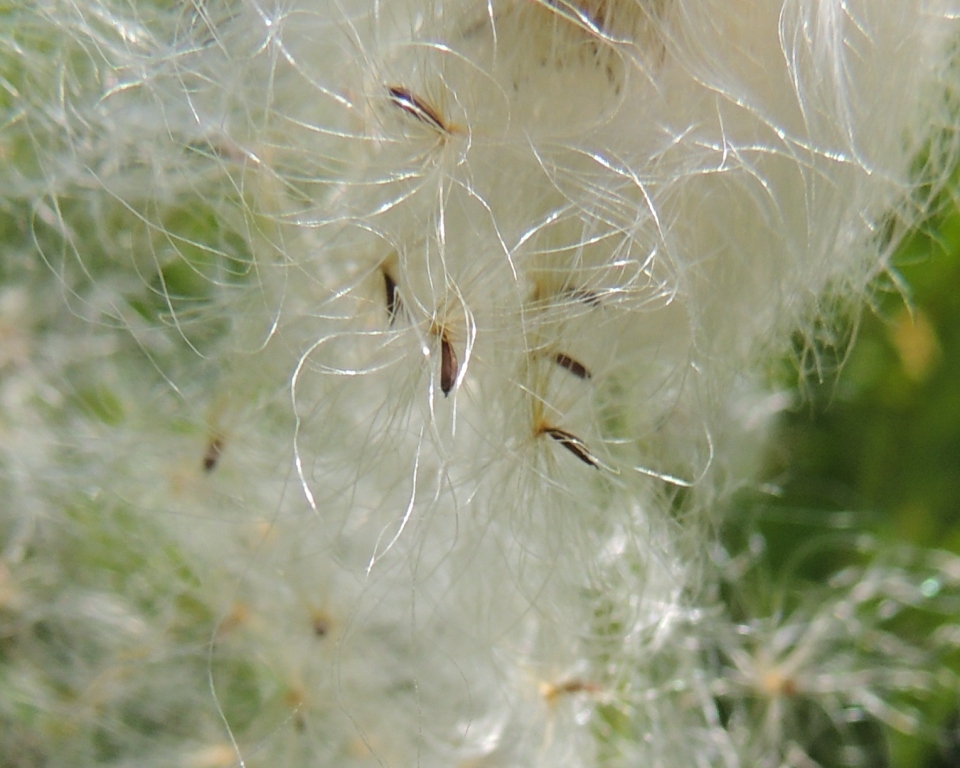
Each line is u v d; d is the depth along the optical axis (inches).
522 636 5.0
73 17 4.9
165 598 5.1
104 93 4.9
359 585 5.0
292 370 4.7
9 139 5.0
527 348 4.5
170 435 5.1
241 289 4.9
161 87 4.7
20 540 5.1
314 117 4.7
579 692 5.0
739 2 4.4
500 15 4.5
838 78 4.5
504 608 4.9
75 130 4.9
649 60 4.5
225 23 4.6
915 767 5.8
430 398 4.5
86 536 5.1
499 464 4.6
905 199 4.9
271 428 4.9
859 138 4.5
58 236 5.1
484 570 4.9
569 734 5.0
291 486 4.9
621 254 4.5
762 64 4.5
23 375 5.1
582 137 4.5
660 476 4.8
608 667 5.1
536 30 4.5
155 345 5.1
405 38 4.5
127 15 4.8
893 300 6.0
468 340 4.4
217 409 4.9
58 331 5.1
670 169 4.5
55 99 4.9
